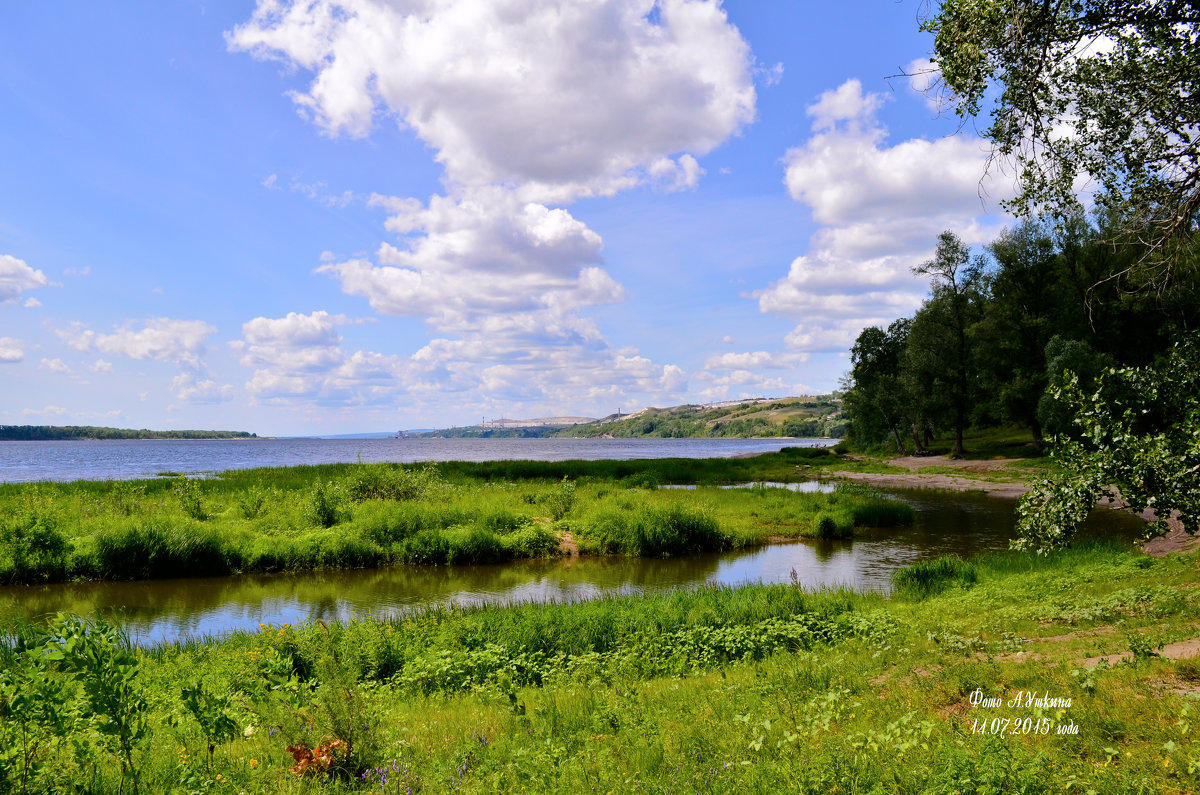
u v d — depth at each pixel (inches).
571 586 716.0
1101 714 199.0
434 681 368.2
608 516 963.3
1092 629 367.6
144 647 480.4
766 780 178.4
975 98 361.7
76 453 5349.4
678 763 202.4
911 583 606.9
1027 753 174.7
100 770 197.3
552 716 269.4
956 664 288.0
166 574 765.3
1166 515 303.4
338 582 740.7
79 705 189.3
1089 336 1803.6
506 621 459.2
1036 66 344.8
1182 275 392.5
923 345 2258.9
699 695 299.3
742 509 1143.6
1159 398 324.2
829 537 984.9
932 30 360.2
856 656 351.3
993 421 2496.3
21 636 176.6
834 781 172.2
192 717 264.4
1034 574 585.3
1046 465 1788.9
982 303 2146.9
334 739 209.2
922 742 192.9
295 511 995.3
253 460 3892.7
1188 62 328.2
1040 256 1937.7
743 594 546.0
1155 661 248.5
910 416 2421.3
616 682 350.0
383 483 1144.2
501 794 193.0
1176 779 154.6
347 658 360.2
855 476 1927.9
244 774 203.0
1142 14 329.1
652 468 2068.2
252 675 335.6
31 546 737.6
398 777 197.6
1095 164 379.2
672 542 892.6
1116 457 315.0
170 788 192.5
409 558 832.9
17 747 179.9
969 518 1147.9
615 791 180.9
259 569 788.0
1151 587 450.0
